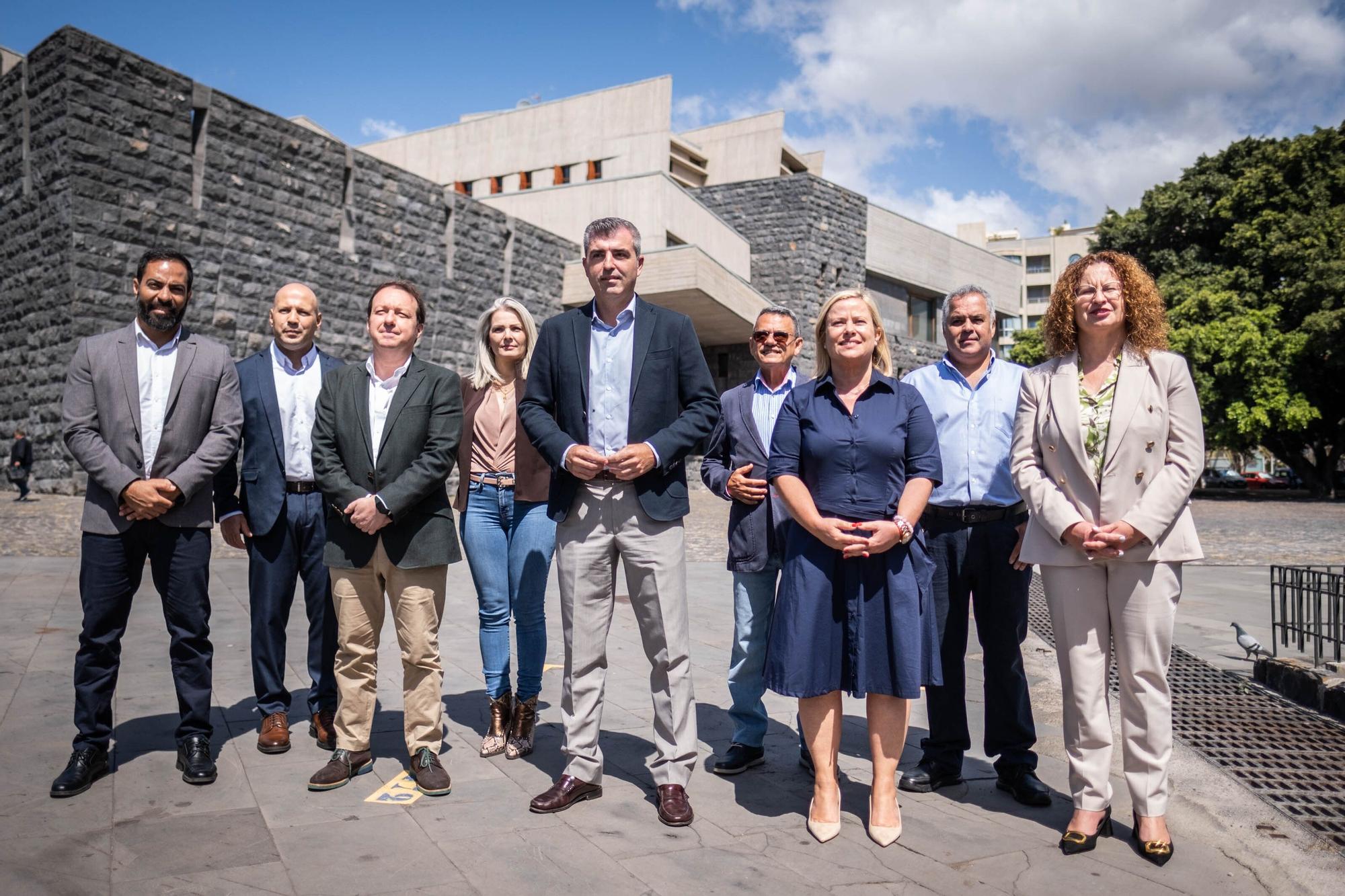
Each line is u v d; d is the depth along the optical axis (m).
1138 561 2.91
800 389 3.24
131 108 13.45
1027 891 2.59
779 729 4.34
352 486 3.34
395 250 17.81
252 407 3.83
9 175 13.96
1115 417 3.00
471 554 3.98
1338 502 29.97
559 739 4.03
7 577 7.64
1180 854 2.90
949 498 3.56
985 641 3.51
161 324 3.37
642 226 23.33
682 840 2.92
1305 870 2.77
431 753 3.37
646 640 3.28
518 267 20.92
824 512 3.08
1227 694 5.03
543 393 3.38
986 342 3.67
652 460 3.14
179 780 3.33
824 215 28.16
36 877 2.48
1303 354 29.28
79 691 3.25
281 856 2.69
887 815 2.99
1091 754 2.98
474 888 2.51
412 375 3.45
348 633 3.41
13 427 14.22
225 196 14.70
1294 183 31.62
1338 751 4.00
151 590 7.32
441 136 40.06
